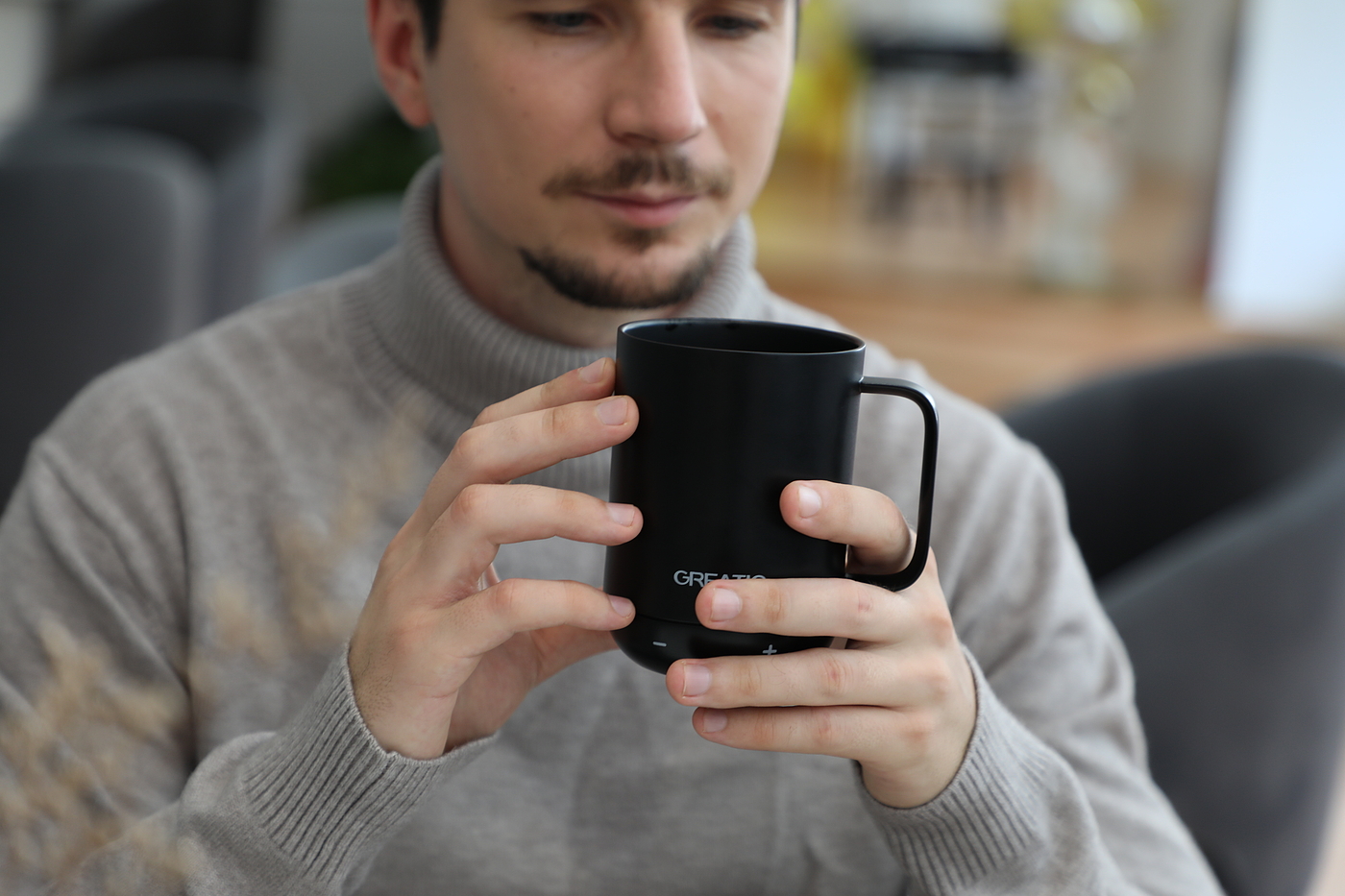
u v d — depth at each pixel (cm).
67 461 92
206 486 92
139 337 180
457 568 73
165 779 87
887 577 73
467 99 85
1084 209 522
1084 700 94
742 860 93
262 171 246
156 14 399
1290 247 478
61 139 207
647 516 71
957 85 596
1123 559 135
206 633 89
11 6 411
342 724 76
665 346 70
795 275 496
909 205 661
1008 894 81
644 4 81
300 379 95
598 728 92
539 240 86
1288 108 466
